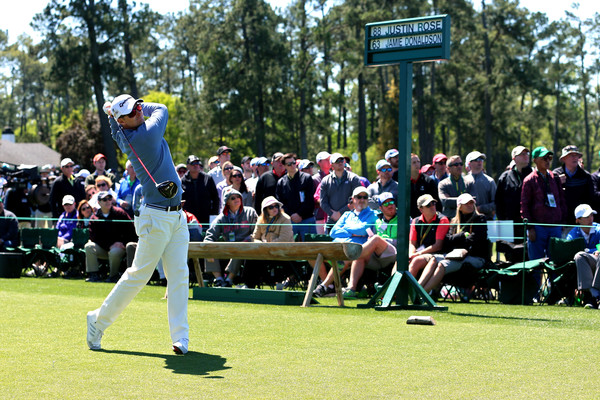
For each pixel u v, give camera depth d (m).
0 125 186.62
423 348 10.30
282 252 16.36
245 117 96.88
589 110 156.25
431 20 14.81
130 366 9.02
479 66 105.81
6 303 15.65
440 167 23.00
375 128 130.50
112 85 90.31
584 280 16.06
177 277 10.09
